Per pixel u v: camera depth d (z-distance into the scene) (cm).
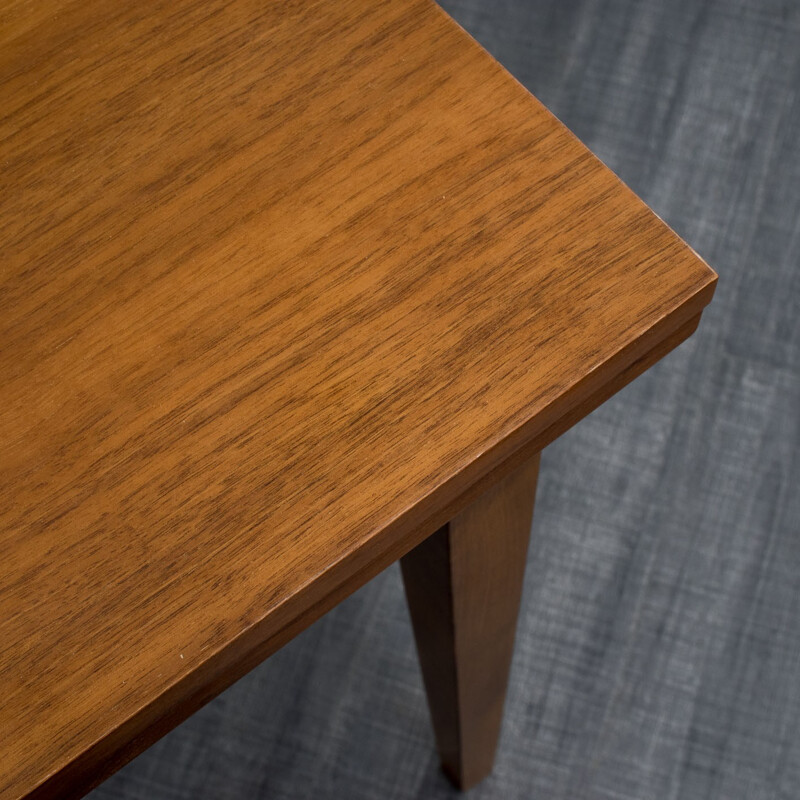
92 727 40
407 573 70
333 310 46
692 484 124
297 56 51
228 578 42
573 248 46
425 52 50
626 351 45
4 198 49
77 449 44
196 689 42
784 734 116
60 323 46
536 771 116
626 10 146
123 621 41
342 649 120
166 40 52
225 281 46
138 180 49
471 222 47
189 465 43
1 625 41
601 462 125
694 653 119
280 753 117
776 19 146
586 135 140
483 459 44
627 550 122
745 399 127
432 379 44
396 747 117
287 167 48
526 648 120
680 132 140
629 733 117
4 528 43
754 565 122
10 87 51
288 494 43
